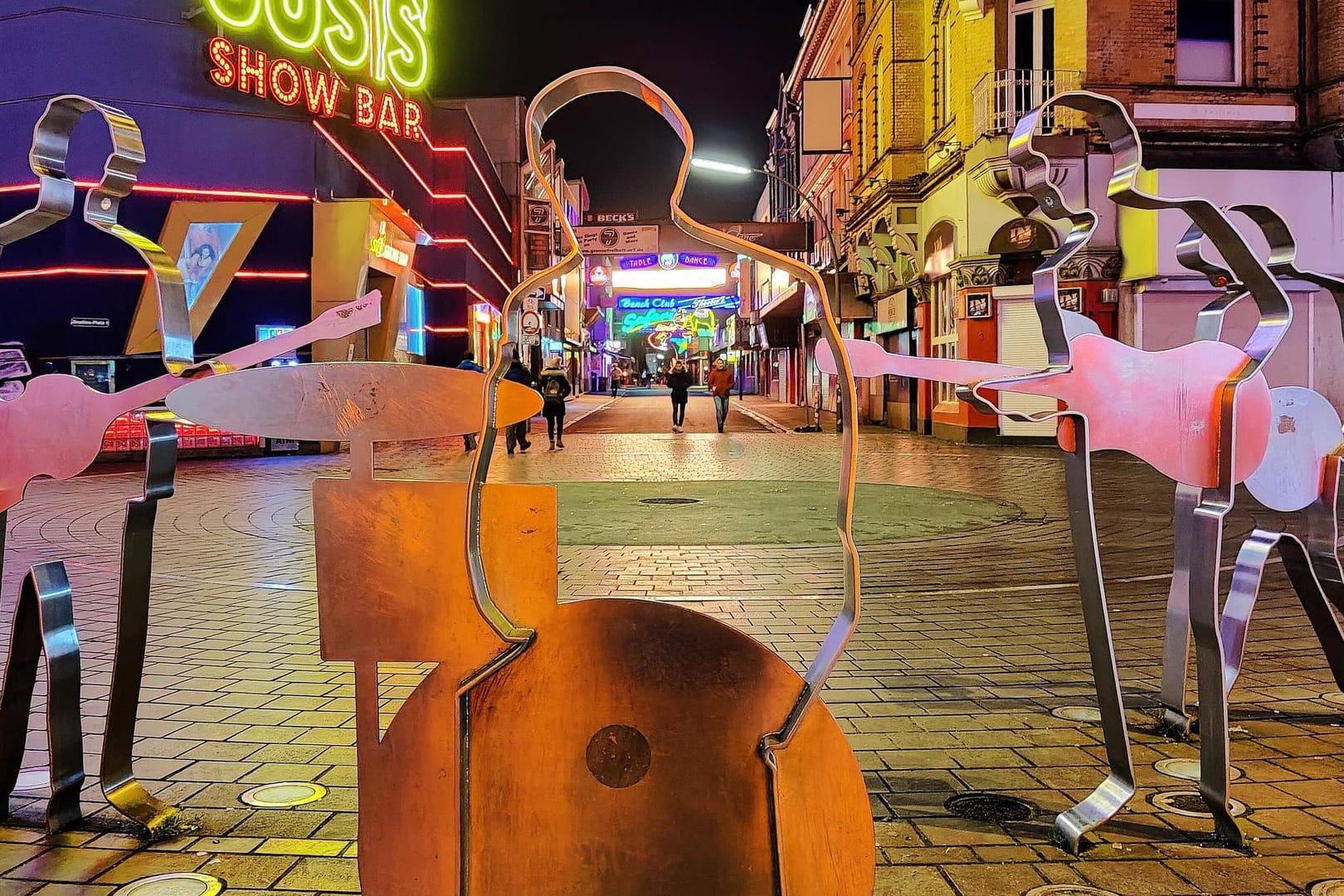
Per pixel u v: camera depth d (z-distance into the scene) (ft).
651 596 21.08
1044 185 9.24
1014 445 67.31
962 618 18.95
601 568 24.41
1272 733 12.42
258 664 15.97
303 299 82.38
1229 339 62.23
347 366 7.85
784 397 162.40
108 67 76.33
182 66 78.43
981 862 8.95
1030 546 27.45
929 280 78.33
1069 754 11.73
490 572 6.52
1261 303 10.32
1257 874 8.67
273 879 8.70
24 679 10.12
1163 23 63.10
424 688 6.86
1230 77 64.39
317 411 7.86
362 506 7.00
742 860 6.39
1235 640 11.60
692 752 6.43
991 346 67.77
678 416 87.86
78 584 22.65
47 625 9.66
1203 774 9.46
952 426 72.13
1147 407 9.56
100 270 75.00
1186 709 13.12
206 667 15.78
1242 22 64.08
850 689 14.39
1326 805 10.16
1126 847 9.24
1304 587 11.81
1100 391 9.34
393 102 98.89
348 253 81.92
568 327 213.87
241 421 8.10
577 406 148.77
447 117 119.14
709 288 212.23
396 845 6.85
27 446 9.84
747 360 262.06
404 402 7.72
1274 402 11.41
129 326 75.77
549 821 6.50
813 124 100.22
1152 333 62.90
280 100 81.25
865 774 11.14
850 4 99.96
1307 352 61.67
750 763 6.40
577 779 6.50
